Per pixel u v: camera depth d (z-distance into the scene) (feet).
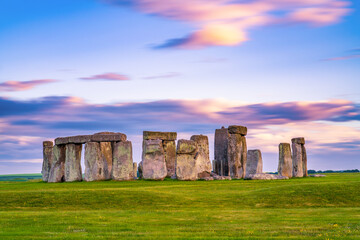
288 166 226.17
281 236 84.07
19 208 124.67
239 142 245.45
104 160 224.12
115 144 220.23
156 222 100.27
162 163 217.77
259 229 91.40
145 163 220.02
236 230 90.58
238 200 133.49
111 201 130.62
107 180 219.82
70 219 103.09
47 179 245.86
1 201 130.52
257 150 220.02
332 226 93.56
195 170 218.38
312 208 122.62
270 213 112.68
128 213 112.88
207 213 113.09
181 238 82.07
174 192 148.46
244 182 190.39
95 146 220.43
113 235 85.30
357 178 208.95
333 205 126.82
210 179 213.66
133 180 214.90
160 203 129.80
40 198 133.08
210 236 84.17
